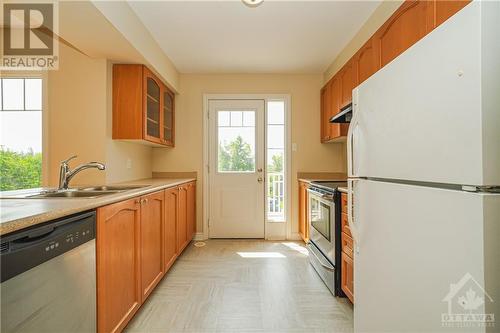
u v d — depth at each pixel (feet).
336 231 7.14
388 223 3.40
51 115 8.45
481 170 2.16
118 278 5.06
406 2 5.57
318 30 8.77
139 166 11.12
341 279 7.07
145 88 9.01
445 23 2.50
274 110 13.01
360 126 4.25
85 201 4.29
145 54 8.44
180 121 12.80
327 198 7.58
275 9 7.60
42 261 3.21
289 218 12.81
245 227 12.92
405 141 3.07
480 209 2.17
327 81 12.21
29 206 3.79
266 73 12.82
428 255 2.69
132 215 5.74
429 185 2.71
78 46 7.54
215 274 8.63
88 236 4.15
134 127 8.80
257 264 9.52
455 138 2.39
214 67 12.03
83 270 4.00
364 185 4.05
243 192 12.96
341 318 6.15
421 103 2.80
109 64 8.63
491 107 2.17
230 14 7.80
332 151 12.87
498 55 2.18
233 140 12.96
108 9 6.15
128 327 5.76
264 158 12.93
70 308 3.72
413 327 2.92
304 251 11.01
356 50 9.00
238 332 5.64
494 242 2.16
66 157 8.41
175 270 8.98
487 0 2.19
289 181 12.84
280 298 7.06
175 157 12.78
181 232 10.12
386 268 3.45
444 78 2.50
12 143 8.55
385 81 3.50
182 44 9.70
